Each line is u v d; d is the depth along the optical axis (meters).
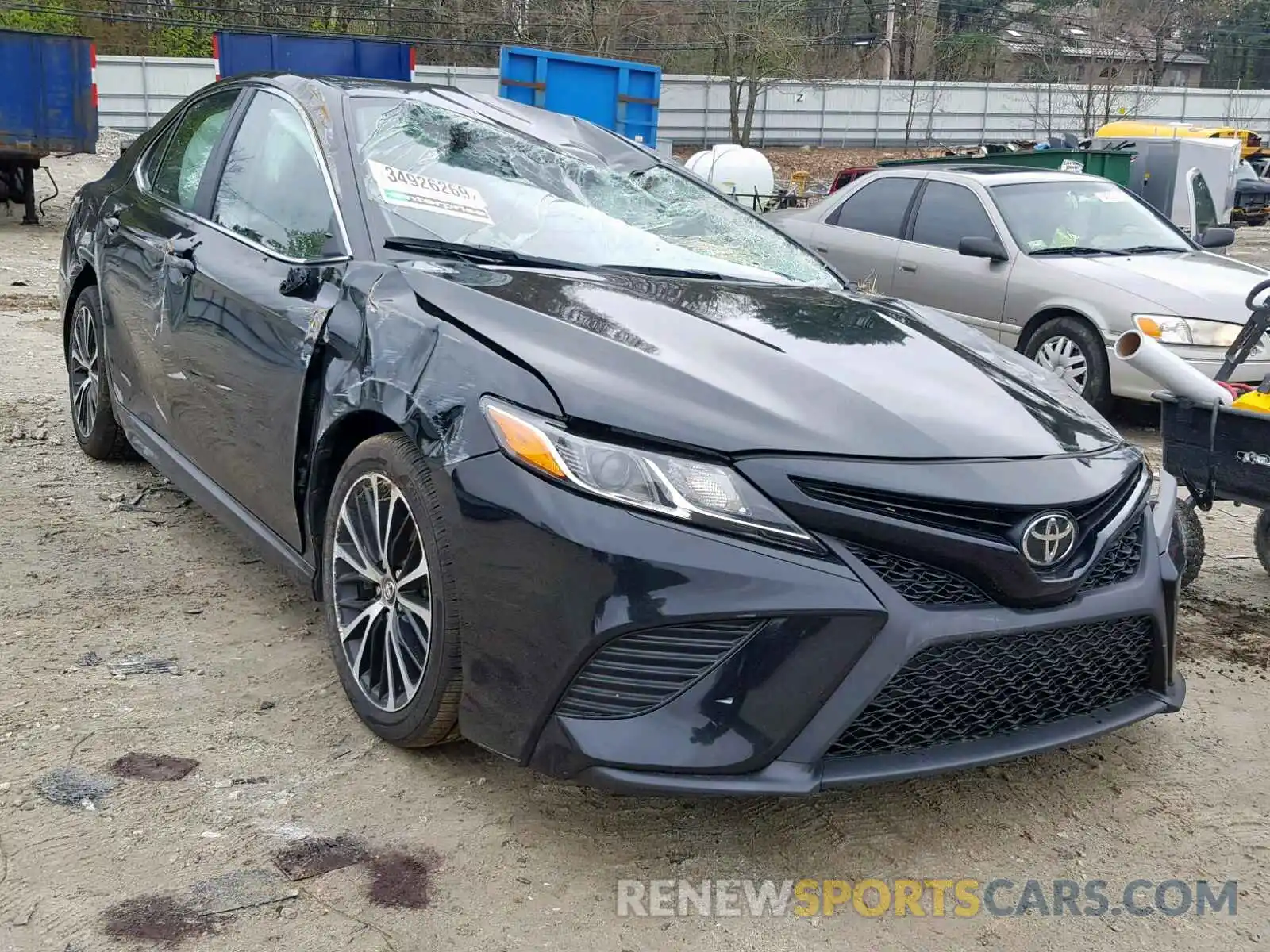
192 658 3.45
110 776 2.79
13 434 5.62
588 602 2.40
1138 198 9.09
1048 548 2.58
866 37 52.06
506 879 2.51
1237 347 4.73
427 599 2.80
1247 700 3.62
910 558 2.49
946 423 2.67
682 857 2.63
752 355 2.79
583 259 3.48
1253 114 51.38
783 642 2.40
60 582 3.93
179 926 2.28
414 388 2.79
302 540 3.31
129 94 39.88
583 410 2.52
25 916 2.27
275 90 4.04
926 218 8.96
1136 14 51.34
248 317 3.48
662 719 2.41
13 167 15.34
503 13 45.38
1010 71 54.41
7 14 44.84
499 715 2.57
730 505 2.42
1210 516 5.76
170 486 5.02
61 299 5.33
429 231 3.36
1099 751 3.25
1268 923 2.51
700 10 44.03
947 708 2.57
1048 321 7.93
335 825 2.65
